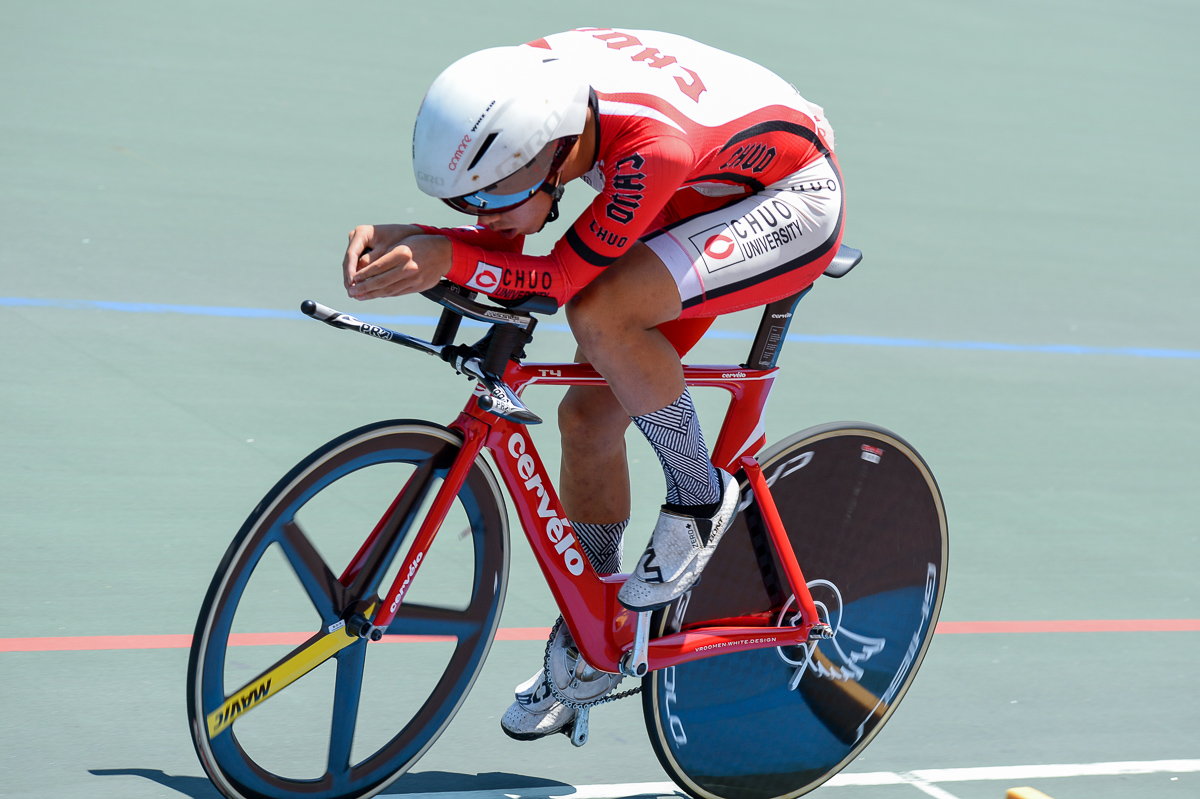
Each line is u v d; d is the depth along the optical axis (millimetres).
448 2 49688
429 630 8328
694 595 8859
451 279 7008
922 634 9875
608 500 8867
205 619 7223
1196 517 16094
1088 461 17734
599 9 52094
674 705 8859
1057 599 13289
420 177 7062
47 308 18422
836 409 18453
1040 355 22625
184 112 31125
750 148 7816
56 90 31078
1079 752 10258
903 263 27531
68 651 10219
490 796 8836
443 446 7922
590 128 7312
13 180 24156
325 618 7789
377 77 37594
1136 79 57438
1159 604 13414
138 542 12242
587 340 7684
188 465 14117
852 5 63656
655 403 7770
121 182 25203
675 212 8836
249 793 7684
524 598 12195
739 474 8867
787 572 9008
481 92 6816
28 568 11477
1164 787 9805
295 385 16922
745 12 56844
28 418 14727
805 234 8172
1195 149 45250
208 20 41781
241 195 25672
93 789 8391
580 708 8914
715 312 8023
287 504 7418
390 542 7895
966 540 14570
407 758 8508
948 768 9844
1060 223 32969
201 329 18531
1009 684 11352
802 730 9438
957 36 60469
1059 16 71000
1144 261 30438
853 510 9461
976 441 17953
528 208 7336
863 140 39094
